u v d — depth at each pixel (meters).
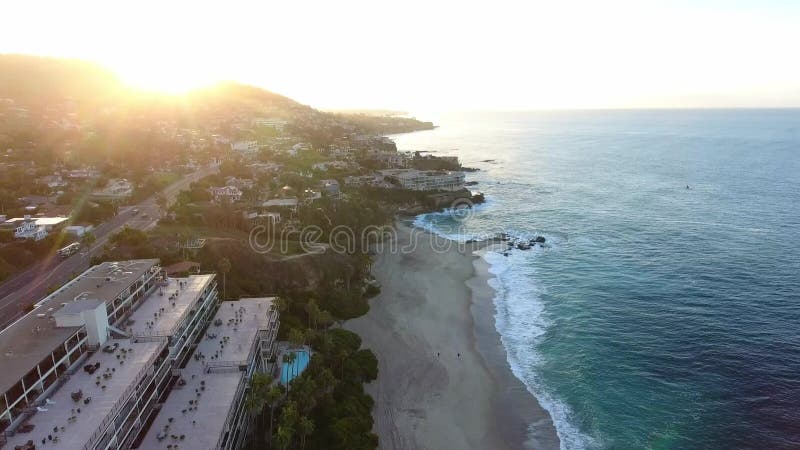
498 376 95.44
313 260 127.50
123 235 121.19
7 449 50.44
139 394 64.12
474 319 119.31
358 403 80.06
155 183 186.62
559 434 80.00
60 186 175.88
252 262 121.56
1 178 172.62
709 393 88.94
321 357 85.12
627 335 109.50
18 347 61.91
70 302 72.06
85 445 51.50
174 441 60.09
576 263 156.00
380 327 112.69
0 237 119.56
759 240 170.25
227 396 69.06
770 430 79.62
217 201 168.00
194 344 84.25
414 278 144.62
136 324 77.94
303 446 66.88
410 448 75.38
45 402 58.12
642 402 87.00
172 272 107.19
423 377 93.81
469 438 78.62
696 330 110.44
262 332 87.69
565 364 99.12
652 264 151.88
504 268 153.88
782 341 104.56
